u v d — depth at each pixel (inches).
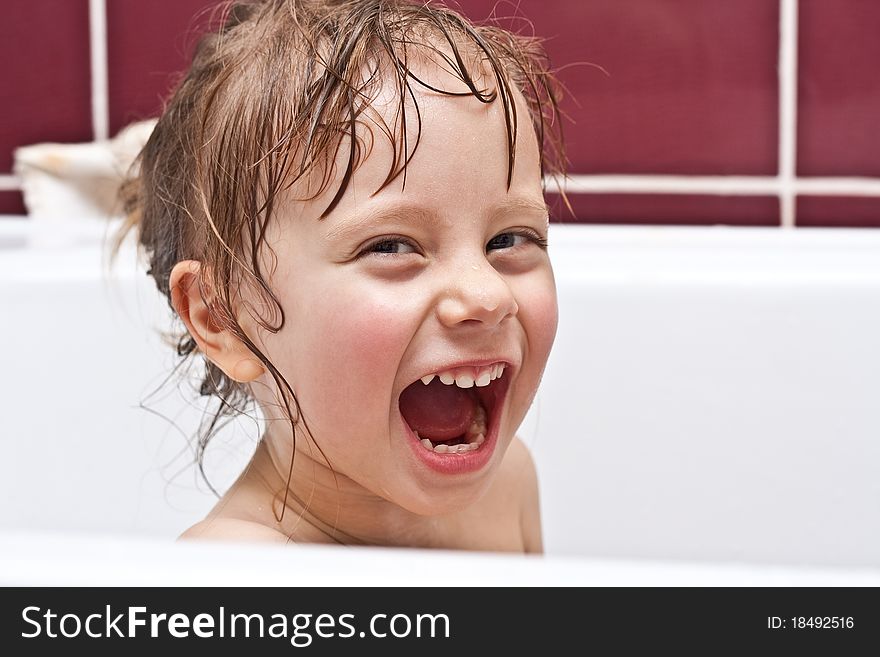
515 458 28.7
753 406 33.6
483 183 18.8
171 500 34.3
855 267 33.9
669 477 34.1
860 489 33.1
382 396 18.8
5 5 41.1
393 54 19.2
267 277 19.6
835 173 40.6
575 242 36.3
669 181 40.8
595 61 40.3
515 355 19.3
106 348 34.0
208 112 21.4
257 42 21.6
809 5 39.9
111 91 41.3
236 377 21.0
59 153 39.5
